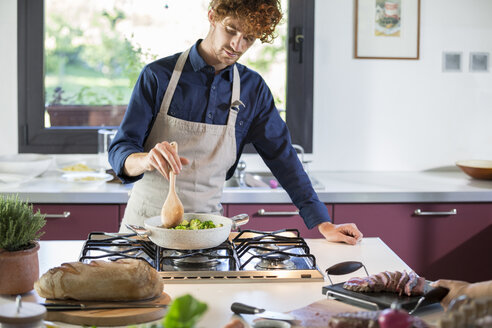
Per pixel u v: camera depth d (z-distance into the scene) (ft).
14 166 10.39
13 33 11.55
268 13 6.06
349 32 12.06
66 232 9.86
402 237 10.34
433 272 10.48
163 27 11.81
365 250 6.39
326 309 4.56
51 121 11.89
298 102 12.10
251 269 5.48
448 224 10.41
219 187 7.48
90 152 11.89
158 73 6.94
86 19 11.71
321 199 10.09
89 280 4.53
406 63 12.21
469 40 12.28
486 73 12.37
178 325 2.85
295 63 12.02
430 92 12.32
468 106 12.42
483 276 10.58
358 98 12.21
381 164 12.41
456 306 3.94
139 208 7.28
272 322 4.20
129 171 6.28
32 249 4.85
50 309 4.37
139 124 6.84
